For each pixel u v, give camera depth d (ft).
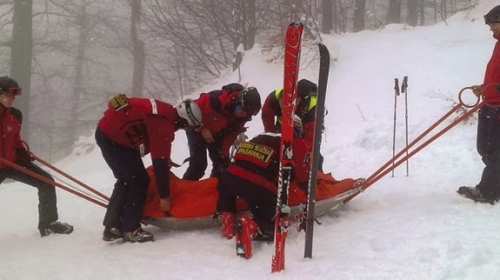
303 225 12.80
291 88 11.41
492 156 15.10
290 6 50.42
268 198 13.62
